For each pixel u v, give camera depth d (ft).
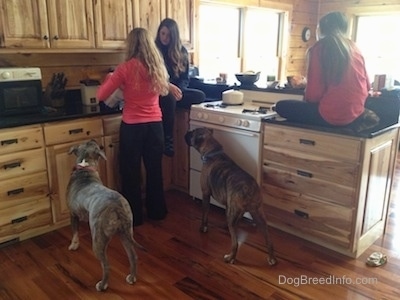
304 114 8.25
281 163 8.83
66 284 7.28
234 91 10.86
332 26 7.67
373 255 8.13
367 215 8.23
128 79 8.55
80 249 8.56
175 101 10.54
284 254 8.33
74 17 9.57
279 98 10.28
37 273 7.64
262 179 9.31
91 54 11.51
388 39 18.71
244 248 8.60
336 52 7.50
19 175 8.55
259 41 17.88
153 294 6.97
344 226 8.07
